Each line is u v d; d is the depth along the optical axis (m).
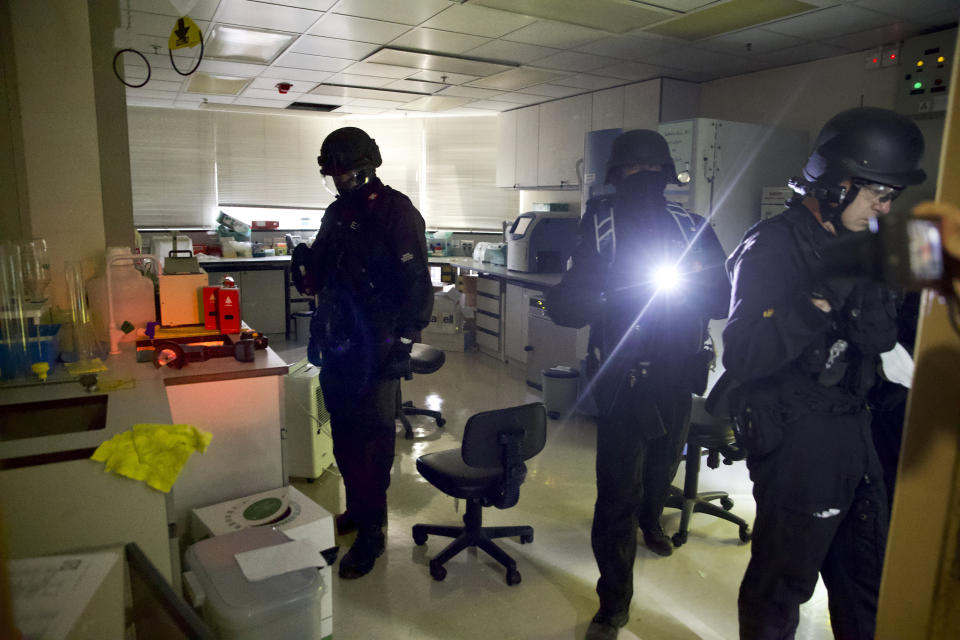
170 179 6.87
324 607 1.85
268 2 3.27
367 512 2.33
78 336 2.21
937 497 0.55
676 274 1.77
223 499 2.20
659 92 4.76
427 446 3.61
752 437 1.41
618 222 1.81
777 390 1.38
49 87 2.42
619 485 1.83
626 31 3.65
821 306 1.31
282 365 2.21
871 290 1.30
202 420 2.14
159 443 1.34
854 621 1.39
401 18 3.52
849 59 3.93
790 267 1.36
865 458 1.36
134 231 3.60
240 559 1.45
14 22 2.35
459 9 3.34
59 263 2.50
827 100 4.07
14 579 0.96
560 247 5.38
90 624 0.87
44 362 1.98
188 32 2.41
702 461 3.44
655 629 2.02
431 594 2.20
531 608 2.13
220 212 6.99
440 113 6.89
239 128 7.07
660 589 2.24
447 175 7.29
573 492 3.02
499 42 3.96
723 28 3.52
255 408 2.21
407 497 2.95
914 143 1.29
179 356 2.15
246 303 6.48
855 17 3.24
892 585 0.59
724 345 1.44
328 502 2.90
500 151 6.62
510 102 6.00
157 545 1.31
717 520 2.77
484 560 2.43
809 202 1.42
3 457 1.25
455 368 5.38
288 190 7.36
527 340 5.06
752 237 1.45
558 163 5.82
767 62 4.23
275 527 1.68
